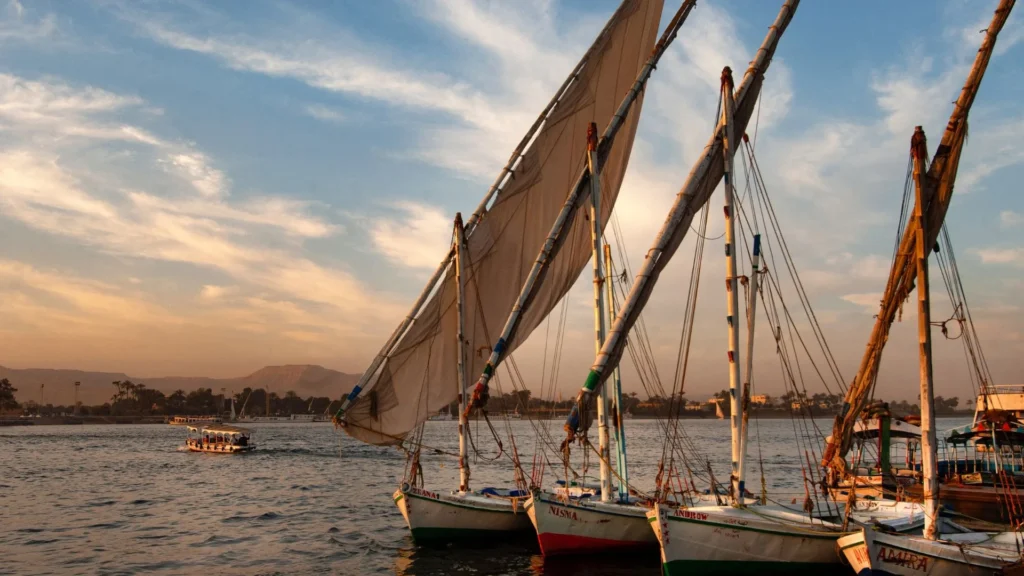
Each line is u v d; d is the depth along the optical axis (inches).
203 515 1558.8
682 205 832.3
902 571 724.7
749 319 877.8
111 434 6727.4
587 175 1099.3
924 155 801.6
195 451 3907.5
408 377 1214.9
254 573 1003.3
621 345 813.2
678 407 952.3
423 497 1079.0
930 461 757.3
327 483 2241.6
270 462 3110.2
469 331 1244.5
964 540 815.7
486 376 1089.4
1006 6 857.5
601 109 1339.8
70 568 1042.7
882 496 1175.6
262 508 1665.8
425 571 977.5
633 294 811.4
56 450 4074.8
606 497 1011.9
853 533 750.5
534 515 956.6
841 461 1007.0
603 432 1017.5
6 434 6727.4
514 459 1179.9
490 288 1264.8
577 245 1284.4
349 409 1176.8
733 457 830.5
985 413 1295.5
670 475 1003.9
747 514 804.0
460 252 1224.8
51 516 1551.4
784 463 2797.7
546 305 1284.4
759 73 916.0
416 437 1215.6
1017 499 1123.3
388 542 1216.2
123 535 1309.1
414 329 1220.5
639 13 1360.7
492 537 1127.6
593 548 984.9
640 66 1368.1
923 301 775.7
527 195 1293.1
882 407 1304.1
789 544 791.7
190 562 1077.8
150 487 2134.6
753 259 908.6
